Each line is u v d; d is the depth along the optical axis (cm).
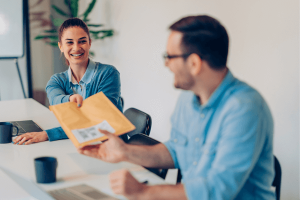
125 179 78
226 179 77
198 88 87
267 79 226
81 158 126
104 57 412
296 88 206
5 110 206
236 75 250
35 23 419
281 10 211
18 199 91
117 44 386
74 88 179
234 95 83
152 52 331
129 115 180
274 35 217
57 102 149
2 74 408
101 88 174
